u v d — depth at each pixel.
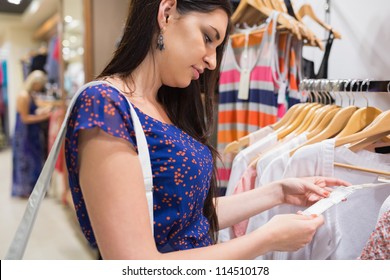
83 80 2.97
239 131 1.46
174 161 0.73
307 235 0.76
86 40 2.73
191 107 0.98
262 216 1.07
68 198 3.49
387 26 1.17
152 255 0.63
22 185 4.16
